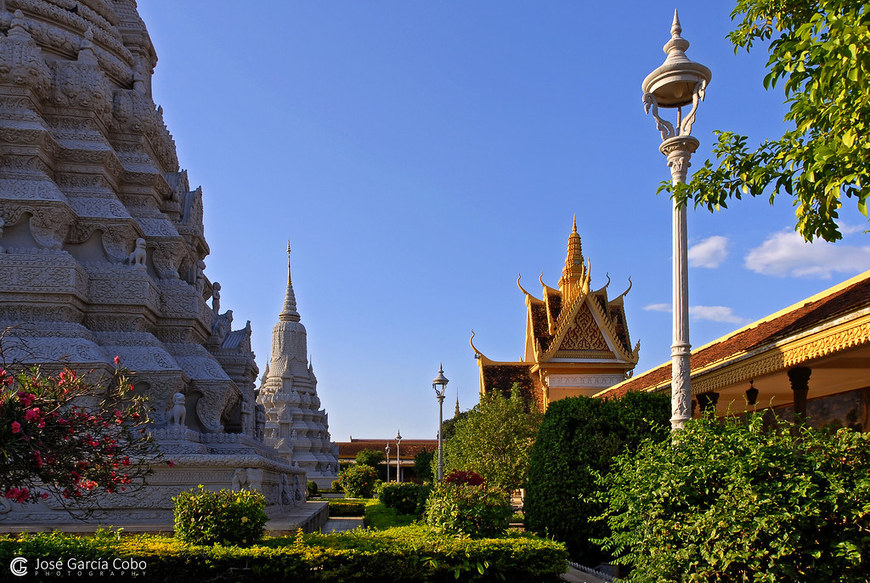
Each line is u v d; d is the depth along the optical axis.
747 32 9.98
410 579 10.60
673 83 11.62
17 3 18.36
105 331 16.89
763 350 13.14
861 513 6.93
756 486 7.27
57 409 7.95
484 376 42.59
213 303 24.31
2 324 15.50
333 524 25.39
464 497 12.25
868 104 6.81
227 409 20.25
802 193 8.00
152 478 14.39
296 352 52.88
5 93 16.81
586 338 39.38
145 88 22.05
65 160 17.62
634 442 13.76
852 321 10.75
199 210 22.08
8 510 13.55
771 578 7.01
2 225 15.97
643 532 8.27
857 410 17.31
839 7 6.84
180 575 10.03
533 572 10.87
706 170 9.19
